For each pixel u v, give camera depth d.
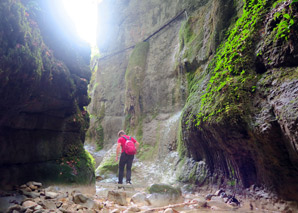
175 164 6.98
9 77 3.02
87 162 5.23
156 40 11.12
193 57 7.71
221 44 5.67
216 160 5.13
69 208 3.14
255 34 4.00
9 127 3.79
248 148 3.85
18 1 3.19
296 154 2.94
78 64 5.30
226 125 3.96
